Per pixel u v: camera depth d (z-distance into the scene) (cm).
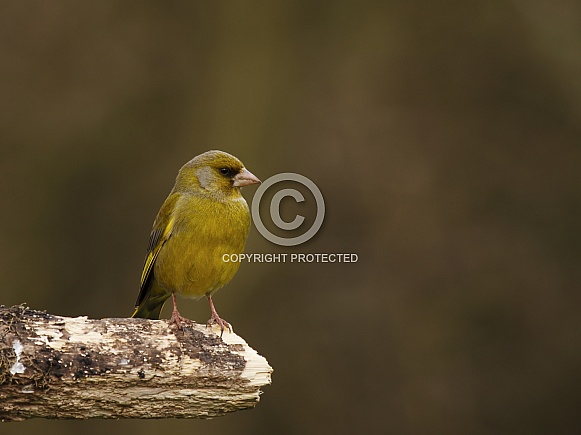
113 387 702
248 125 1494
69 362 691
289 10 1533
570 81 1609
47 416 700
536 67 1625
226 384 722
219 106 1502
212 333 736
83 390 695
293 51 1538
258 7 1523
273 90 1512
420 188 1602
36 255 1499
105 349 703
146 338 717
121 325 720
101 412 707
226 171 861
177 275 864
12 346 685
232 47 1520
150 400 714
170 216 859
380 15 1598
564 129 1642
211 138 1494
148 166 1539
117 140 1540
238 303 1434
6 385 680
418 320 1560
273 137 1504
